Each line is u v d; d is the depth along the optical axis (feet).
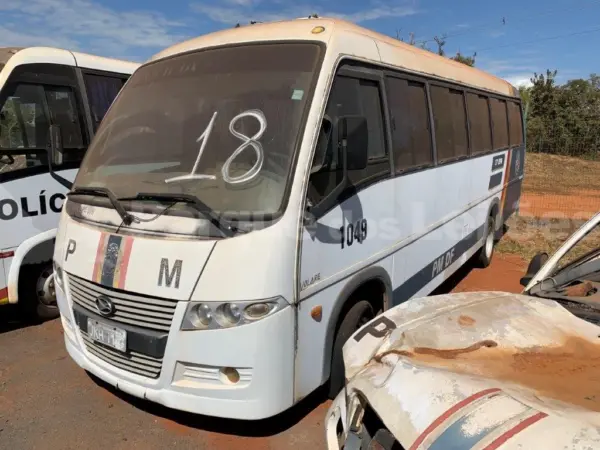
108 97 20.67
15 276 16.87
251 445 11.59
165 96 12.48
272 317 9.74
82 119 19.24
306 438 11.85
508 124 28.50
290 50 11.68
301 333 10.48
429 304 11.00
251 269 9.53
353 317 12.65
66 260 11.62
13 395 13.60
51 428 12.16
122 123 12.82
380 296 14.25
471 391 7.06
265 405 10.04
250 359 9.75
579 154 84.33
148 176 11.32
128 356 10.70
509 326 9.84
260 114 10.95
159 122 12.13
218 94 11.69
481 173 23.18
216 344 9.72
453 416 6.66
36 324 18.49
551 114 95.76
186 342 9.86
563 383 7.98
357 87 12.39
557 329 9.90
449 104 18.67
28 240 17.15
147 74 13.48
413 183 15.29
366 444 8.02
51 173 17.71
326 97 10.91
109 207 11.02
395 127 14.16
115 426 12.26
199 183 10.59
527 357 8.86
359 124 10.92
